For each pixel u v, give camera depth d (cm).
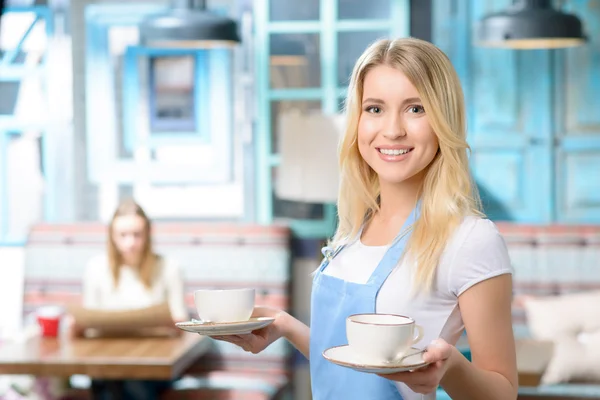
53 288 482
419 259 158
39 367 354
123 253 438
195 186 514
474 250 156
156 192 516
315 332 172
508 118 495
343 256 176
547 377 423
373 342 133
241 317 165
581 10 489
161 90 511
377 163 166
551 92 492
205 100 509
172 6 453
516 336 457
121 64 511
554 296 468
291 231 491
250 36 505
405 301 160
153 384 425
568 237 471
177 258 479
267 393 427
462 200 162
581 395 408
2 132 515
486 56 494
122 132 514
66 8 509
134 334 404
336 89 502
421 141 161
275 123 509
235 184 513
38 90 514
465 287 155
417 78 159
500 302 155
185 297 468
